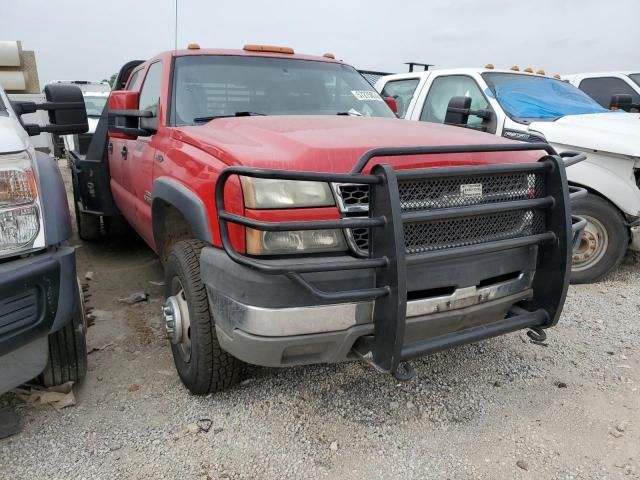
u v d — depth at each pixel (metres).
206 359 2.84
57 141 9.48
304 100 3.97
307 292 2.25
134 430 2.74
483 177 2.62
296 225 2.18
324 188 2.40
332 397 3.05
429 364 3.45
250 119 3.30
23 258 2.38
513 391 3.15
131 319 4.12
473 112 5.56
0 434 2.65
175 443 2.64
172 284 3.19
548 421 2.87
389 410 2.94
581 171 4.74
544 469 2.50
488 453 2.61
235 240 2.39
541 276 2.82
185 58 3.96
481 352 3.61
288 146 2.55
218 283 2.49
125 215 4.91
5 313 2.27
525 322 2.76
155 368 3.37
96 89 15.66
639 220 4.71
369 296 2.28
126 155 4.51
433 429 2.79
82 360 2.95
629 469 2.50
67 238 2.57
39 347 2.54
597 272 4.88
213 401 2.99
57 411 2.88
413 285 2.46
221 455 2.56
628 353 3.63
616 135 4.67
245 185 2.33
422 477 2.45
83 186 5.59
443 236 2.53
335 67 4.44
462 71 6.18
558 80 6.44
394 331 2.29
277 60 4.22
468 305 2.63
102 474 2.42
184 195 2.85
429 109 6.45
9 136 2.37
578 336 3.87
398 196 2.24
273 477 2.43
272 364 2.46
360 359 2.58
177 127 3.46
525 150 2.74
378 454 2.60
